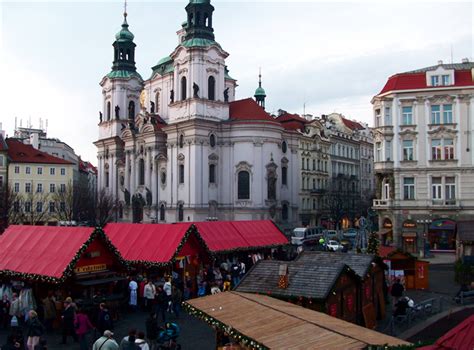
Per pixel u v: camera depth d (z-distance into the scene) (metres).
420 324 30.23
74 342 26.92
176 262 38.78
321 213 108.50
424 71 68.94
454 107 65.25
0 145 104.44
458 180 64.81
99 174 113.19
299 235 72.50
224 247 44.62
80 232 32.00
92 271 31.92
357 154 130.25
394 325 28.77
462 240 46.09
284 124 105.88
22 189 106.62
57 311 29.42
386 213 68.19
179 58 90.81
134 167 101.81
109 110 111.69
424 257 62.31
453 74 65.75
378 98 69.12
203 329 29.67
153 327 25.17
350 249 67.06
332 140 117.62
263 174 88.75
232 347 19.61
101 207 94.38
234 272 40.19
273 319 18.50
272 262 27.11
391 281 39.22
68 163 111.81
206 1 91.19
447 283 44.75
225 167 89.62
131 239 39.88
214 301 22.30
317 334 16.23
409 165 66.75
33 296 31.73
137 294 34.84
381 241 68.50
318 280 24.67
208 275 38.75
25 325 30.50
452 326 29.47
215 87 90.44
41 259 31.48
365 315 27.61
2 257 33.38
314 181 109.12
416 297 38.50
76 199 98.25
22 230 35.34
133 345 20.08
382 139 68.19
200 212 86.31
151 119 96.75
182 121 87.12
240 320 19.03
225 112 91.75
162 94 102.75
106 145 110.94
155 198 94.88
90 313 28.81
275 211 90.56
